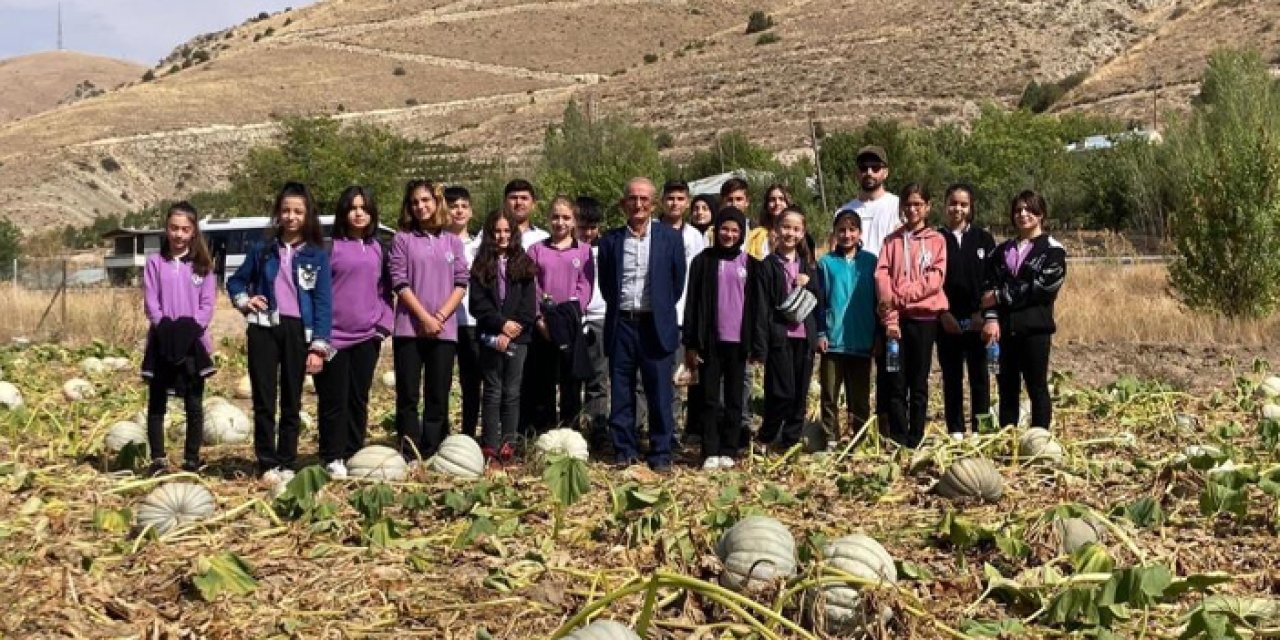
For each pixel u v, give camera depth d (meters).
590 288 9.37
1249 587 5.75
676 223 9.67
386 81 120.31
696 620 5.25
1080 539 6.04
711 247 8.73
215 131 103.19
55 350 15.48
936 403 11.61
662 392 8.50
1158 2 95.31
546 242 9.32
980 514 6.94
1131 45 87.62
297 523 6.71
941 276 8.91
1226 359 13.38
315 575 5.87
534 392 9.48
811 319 9.06
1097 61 85.19
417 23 139.25
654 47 124.25
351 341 8.30
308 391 13.02
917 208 8.94
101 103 112.38
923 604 5.28
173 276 8.21
